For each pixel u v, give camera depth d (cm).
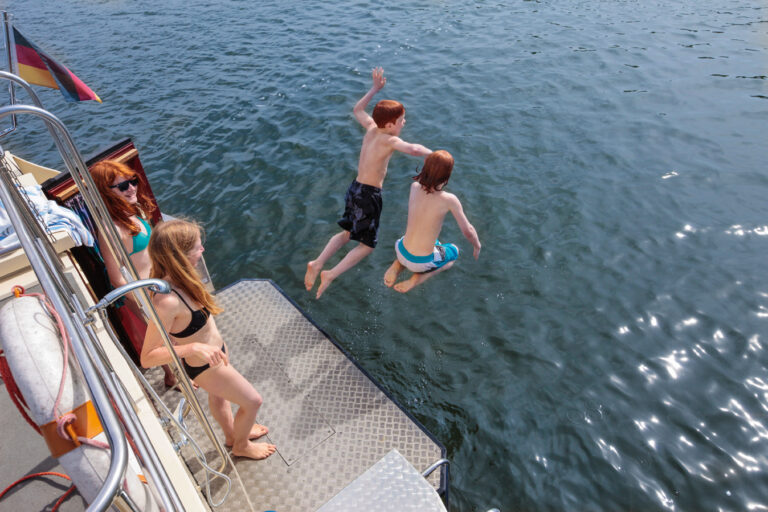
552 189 661
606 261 547
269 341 415
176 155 802
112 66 1202
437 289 524
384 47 1152
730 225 587
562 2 1427
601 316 485
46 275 141
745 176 669
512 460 377
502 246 574
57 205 306
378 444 337
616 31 1194
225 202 684
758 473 359
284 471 321
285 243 611
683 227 588
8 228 275
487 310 498
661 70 987
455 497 357
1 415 240
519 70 1002
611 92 907
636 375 430
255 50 1213
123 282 336
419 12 1384
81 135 902
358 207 455
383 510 208
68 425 129
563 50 1091
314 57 1132
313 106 913
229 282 563
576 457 376
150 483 167
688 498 348
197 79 1083
